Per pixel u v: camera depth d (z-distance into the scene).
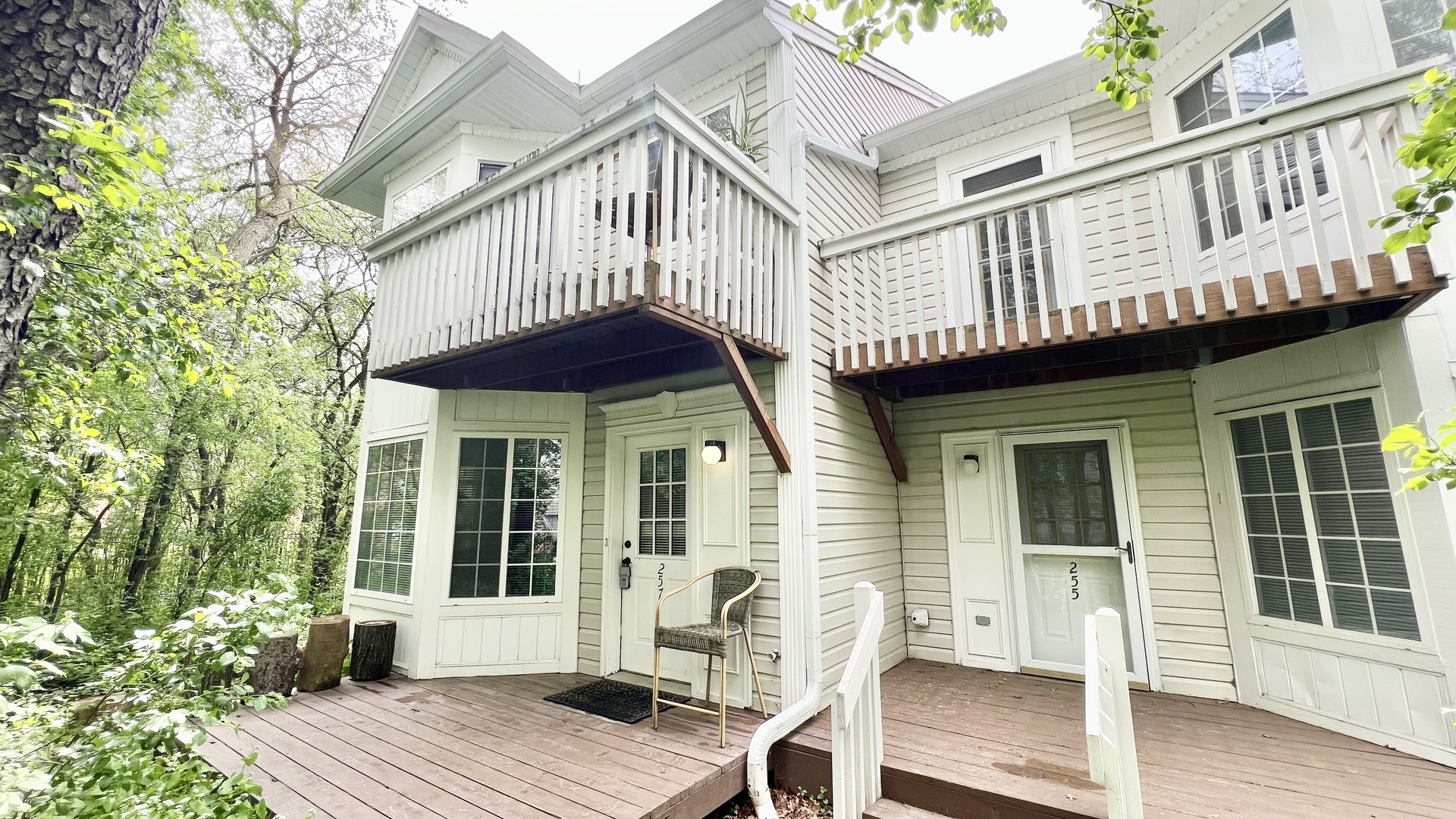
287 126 9.09
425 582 4.77
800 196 4.08
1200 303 2.97
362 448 5.84
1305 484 3.39
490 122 5.76
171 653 1.92
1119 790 2.10
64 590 6.03
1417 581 2.88
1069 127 4.96
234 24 7.63
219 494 7.43
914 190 5.59
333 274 11.12
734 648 3.84
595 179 3.21
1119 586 4.22
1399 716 2.94
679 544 4.36
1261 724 3.35
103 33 1.91
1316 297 2.77
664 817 2.56
